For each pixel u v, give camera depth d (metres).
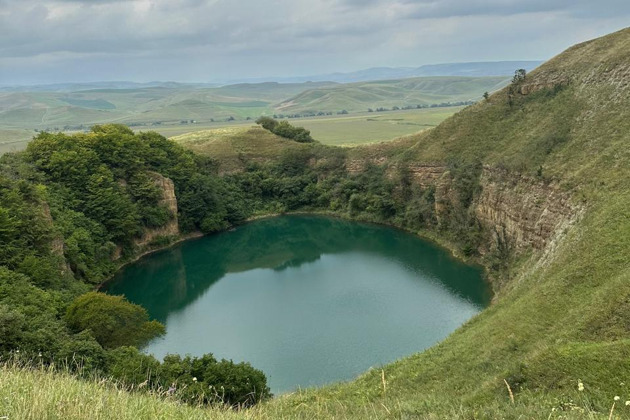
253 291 59.81
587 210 39.00
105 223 68.25
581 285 28.28
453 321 46.59
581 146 52.03
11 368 13.20
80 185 68.50
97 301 39.22
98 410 9.45
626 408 13.16
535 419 12.70
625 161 41.12
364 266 67.38
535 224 50.62
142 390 15.10
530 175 55.94
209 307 54.78
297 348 42.62
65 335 31.67
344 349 41.91
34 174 64.19
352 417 16.05
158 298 59.12
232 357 41.47
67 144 71.94
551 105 68.19
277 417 14.70
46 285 45.97
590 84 62.47
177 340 45.50
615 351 16.27
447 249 71.38
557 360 17.34
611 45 67.69
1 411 8.53
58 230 55.28
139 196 76.31
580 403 14.10
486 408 14.63
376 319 48.16
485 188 65.88
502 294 47.69
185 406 12.55
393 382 27.91
